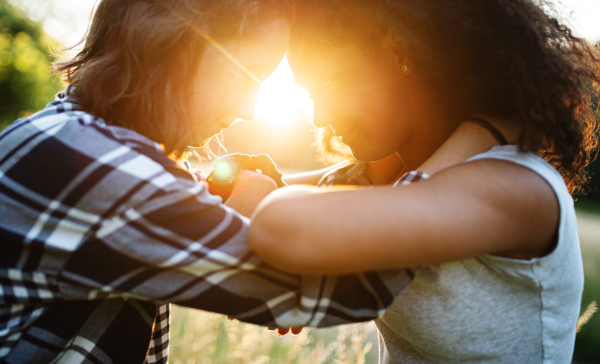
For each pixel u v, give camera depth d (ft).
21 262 2.19
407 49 2.60
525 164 2.17
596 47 2.85
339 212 1.83
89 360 2.41
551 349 2.42
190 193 2.16
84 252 2.14
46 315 2.32
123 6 2.72
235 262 2.12
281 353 7.52
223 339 7.44
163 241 2.11
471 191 1.96
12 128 2.31
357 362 5.58
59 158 2.16
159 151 2.37
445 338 2.50
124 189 2.10
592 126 2.92
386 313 2.73
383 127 2.87
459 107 2.64
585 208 48.55
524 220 2.03
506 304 2.37
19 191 2.15
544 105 2.33
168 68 2.65
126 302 2.56
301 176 4.58
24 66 44.14
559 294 2.37
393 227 1.81
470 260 2.36
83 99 2.59
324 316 2.12
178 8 2.62
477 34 2.38
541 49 2.37
